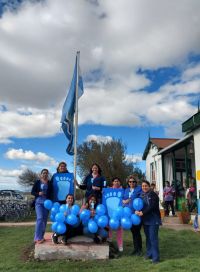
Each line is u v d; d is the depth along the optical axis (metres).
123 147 39.97
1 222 18.47
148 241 8.48
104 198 9.12
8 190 28.59
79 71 10.78
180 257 8.56
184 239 11.15
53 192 9.36
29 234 12.70
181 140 18.02
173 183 20.34
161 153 22.23
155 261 7.95
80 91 10.72
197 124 15.52
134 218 8.40
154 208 8.18
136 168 39.44
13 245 10.34
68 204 8.71
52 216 8.81
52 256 8.31
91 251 8.33
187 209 16.50
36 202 9.17
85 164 39.50
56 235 8.63
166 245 10.14
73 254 8.31
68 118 10.70
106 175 38.06
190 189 16.88
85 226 8.72
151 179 25.44
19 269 7.55
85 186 9.65
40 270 7.41
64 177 9.49
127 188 9.18
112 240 10.43
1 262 8.22
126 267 7.60
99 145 39.97
